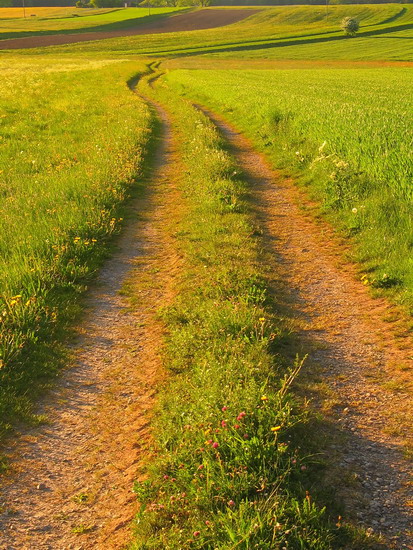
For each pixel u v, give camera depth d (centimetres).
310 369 556
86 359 603
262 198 1230
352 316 677
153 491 402
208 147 1667
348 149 1311
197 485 383
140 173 1438
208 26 11650
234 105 2625
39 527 383
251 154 1719
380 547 340
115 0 16212
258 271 801
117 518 389
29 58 7019
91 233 954
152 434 472
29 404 518
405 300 691
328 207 1091
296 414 466
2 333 595
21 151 1658
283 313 681
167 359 588
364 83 4019
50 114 2447
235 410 441
